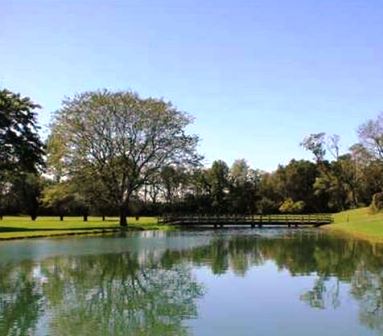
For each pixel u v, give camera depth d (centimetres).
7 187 8462
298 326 1792
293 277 2833
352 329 1752
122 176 7162
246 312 2002
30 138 6094
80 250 4169
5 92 5991
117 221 8400
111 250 4209
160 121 7062
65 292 2409
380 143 9812
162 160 7169
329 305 2109
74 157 6862
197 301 2209
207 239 5462
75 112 6875
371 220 7338
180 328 1784
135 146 7050
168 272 3030
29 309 2058
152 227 7212
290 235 6100
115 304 2155
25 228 6306
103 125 6919
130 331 1748
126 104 6938
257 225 8288
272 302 2178
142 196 8188
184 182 7456
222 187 11900
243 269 3148
